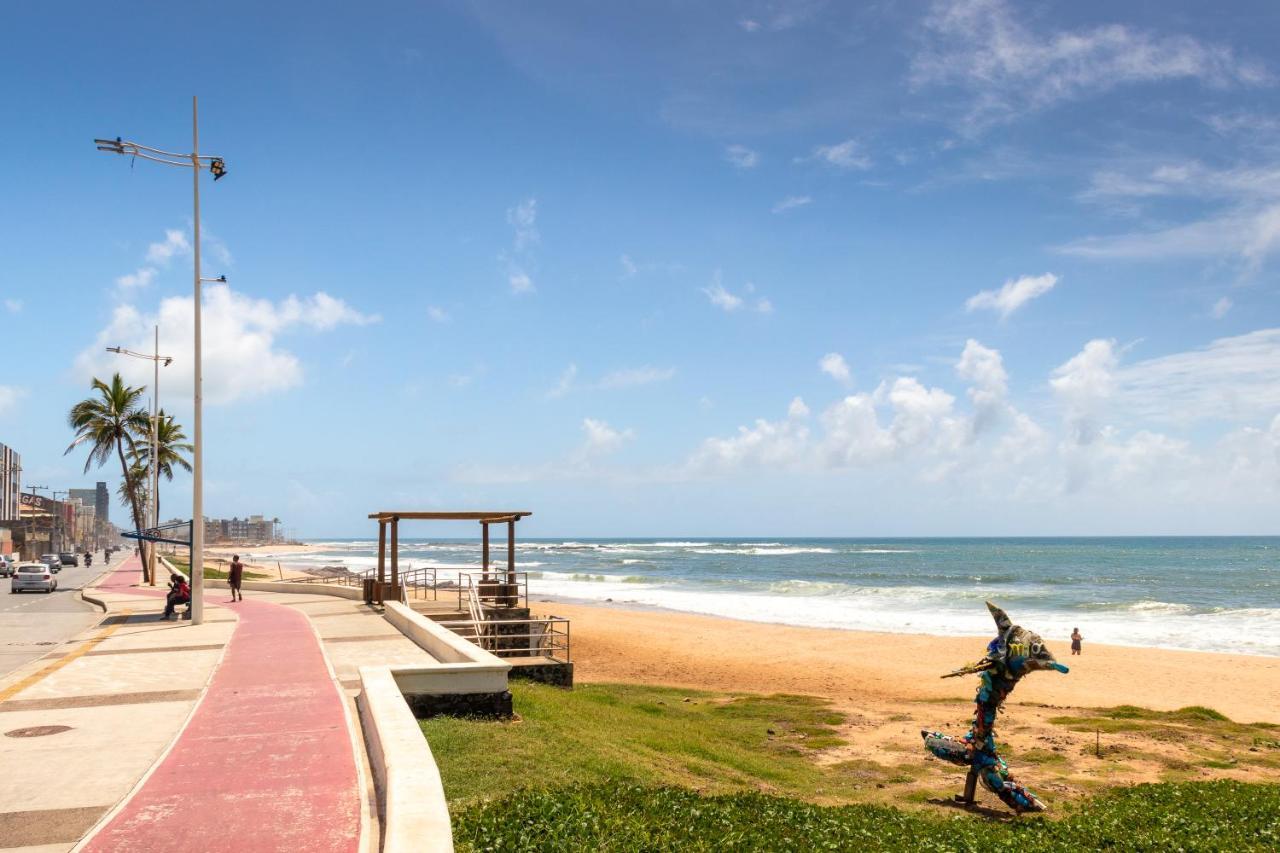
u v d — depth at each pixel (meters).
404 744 7.93
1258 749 18.08
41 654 19.42
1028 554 155.62
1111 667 31.84
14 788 7.88
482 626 22.70
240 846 6.36
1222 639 40.81
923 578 89.25
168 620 25.50
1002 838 10.17
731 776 13.66
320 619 24.67
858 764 16.56
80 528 171.00
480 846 6.91
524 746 11.03
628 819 8.03
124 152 24.53
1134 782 15.45
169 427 60.66
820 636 40.25
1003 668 13.01
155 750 9.29
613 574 100.12
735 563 125.88
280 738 9.65
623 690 25.12
